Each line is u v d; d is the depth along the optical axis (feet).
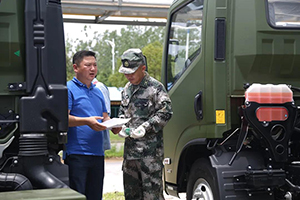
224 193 16.33
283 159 16.44
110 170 40.98
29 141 11.28
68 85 15.90
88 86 16.16
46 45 11.39
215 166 16.67
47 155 11.50
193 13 19.21
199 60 18.08
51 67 11.39
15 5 11.30
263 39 16.66
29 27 11.33
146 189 16.30
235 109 17.35
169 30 21.84
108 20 40.37
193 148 19.38
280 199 17.66
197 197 17.63
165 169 21.34
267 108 16.33
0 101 11.37
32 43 11.34
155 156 16.29
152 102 16.42
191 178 18.47
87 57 15.96
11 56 11.29
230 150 17.21
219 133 16.99
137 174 16.79
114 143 65.21
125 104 16.76
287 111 16.49
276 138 16.66
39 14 11.41
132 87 16.69
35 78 11.30
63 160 15.88
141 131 15.79
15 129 11.37
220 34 17.17
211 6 17.42
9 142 11.35
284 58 16.79
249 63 16.78
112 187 31.81
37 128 11.24
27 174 11.34
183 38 20.07
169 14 21.88
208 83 17.35
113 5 35.96
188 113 18.86
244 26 16.85
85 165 15.76
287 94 16.52
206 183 17.33
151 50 118.73
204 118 17.60
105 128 15.01
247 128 16.47
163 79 21.90
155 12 37.58
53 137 12.07
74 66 16.07
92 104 16.08
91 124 15.01
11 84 11.33
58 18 11.54
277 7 16.90
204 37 17.66
